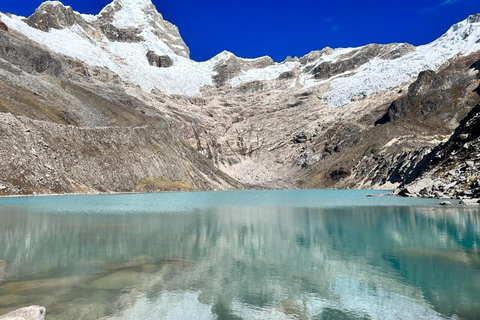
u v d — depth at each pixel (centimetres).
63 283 1753
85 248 2525
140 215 4594
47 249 2472
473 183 6406
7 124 8462
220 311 1441
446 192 6875
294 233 3225
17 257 2244
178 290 1678
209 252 2448
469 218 3956
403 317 1385
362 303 1528
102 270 1988
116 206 5900
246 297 1591
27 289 1662
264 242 2806
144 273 1941
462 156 7681
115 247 2575
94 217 4266
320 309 1463
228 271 1984
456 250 2445
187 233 3195
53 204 6025
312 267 2070
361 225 3669
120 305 1484
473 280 1805
